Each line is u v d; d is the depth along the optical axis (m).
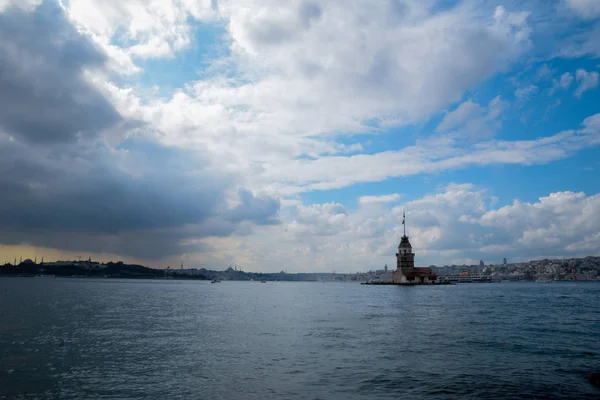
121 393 24.14
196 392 24.20
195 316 68.88
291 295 159.50
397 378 26.88
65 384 26.02
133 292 174.00
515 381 25.94
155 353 35.75
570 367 29.47
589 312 70.19
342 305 95.69
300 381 26.41
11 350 36.75
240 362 32.06
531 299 112.50
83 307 86.50
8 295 131.50
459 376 27.20
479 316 64.25
